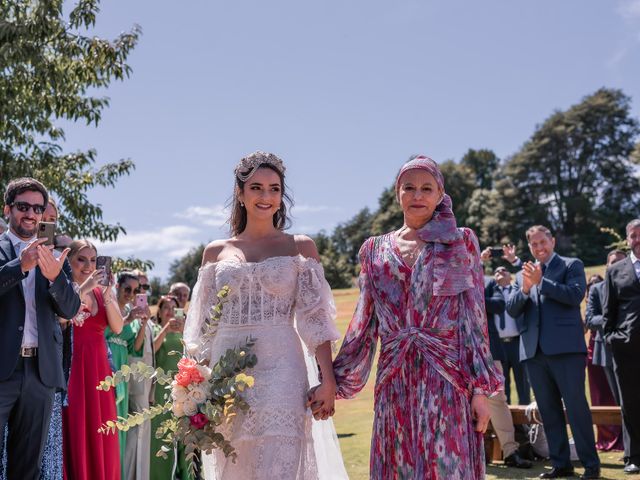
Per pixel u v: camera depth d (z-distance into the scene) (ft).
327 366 14.40
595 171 302.45
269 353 14.39
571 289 24.61
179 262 175.32
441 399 13.01
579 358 24.44
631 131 307.58
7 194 17.72
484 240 284.61
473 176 323.16
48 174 43.73
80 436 20.03
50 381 17.06
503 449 27.58
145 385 25.44
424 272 13.52
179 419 13.96
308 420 14.67
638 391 24.48
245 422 14.01
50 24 39.88
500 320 32.94
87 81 42.70
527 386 35.04
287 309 14.76
